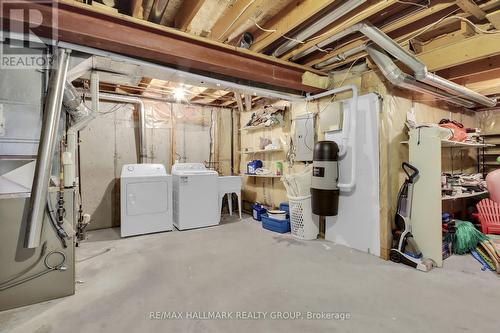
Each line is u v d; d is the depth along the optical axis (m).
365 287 2.13
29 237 1.75
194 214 4.12
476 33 2.20
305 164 3.84
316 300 1.93
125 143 4.62
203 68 2.55
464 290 2.08
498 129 4.27
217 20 2.33
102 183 4.38
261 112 4.73
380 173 2.81
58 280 1.99
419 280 2.26
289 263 2.64
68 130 2.30
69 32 1.80
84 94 3.55
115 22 1.94
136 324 1.65
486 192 3.34
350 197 3.11
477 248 2.82
